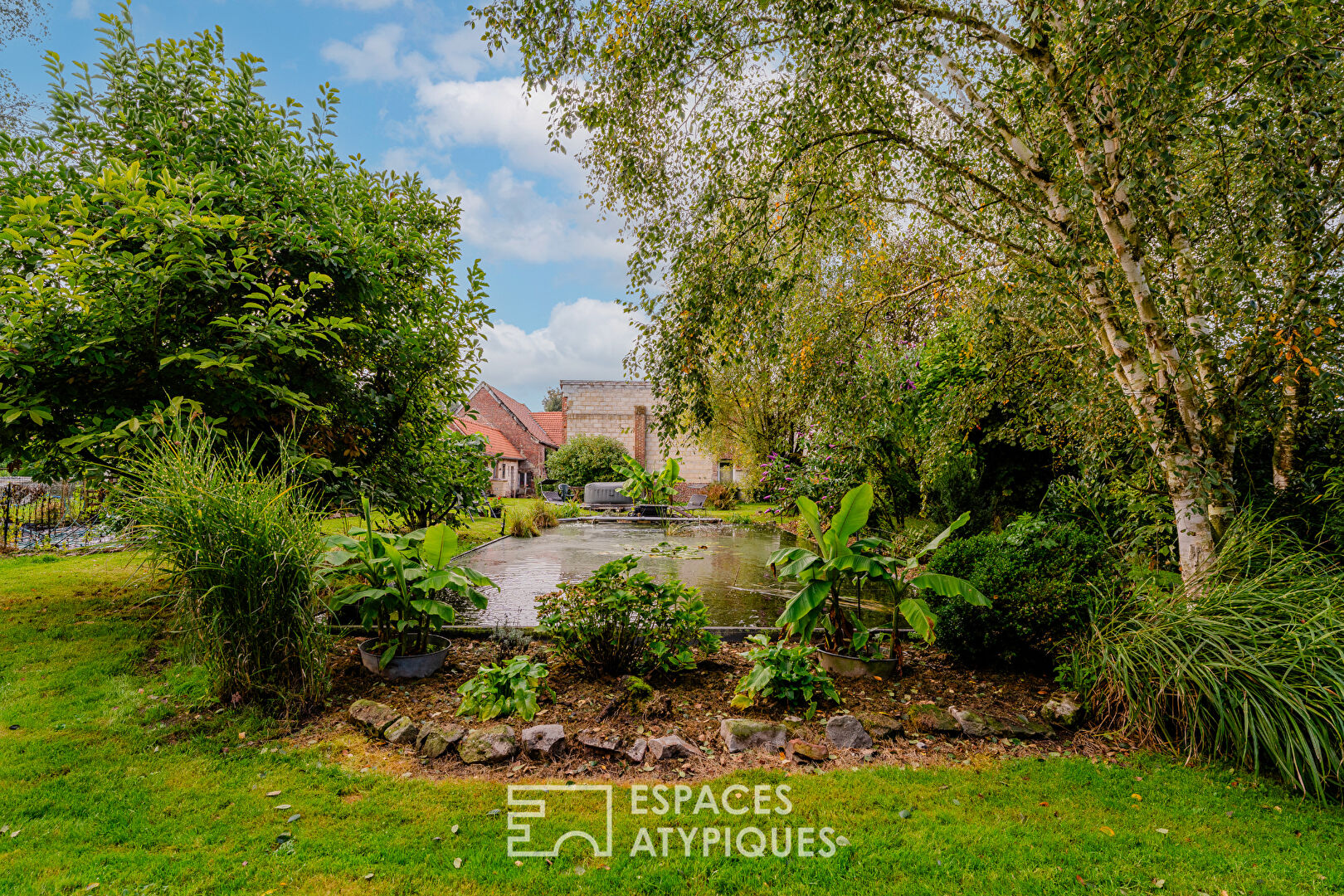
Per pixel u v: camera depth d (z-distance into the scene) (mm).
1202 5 3119
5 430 4875
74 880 2068
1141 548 5555
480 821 2514
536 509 16016
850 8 4016
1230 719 3111
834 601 4539
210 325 4957
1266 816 2658
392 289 6473
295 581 3564
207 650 3479
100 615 5215
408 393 6859
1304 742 2865
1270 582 3703
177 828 2418
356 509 6152
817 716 3643
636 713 3564
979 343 6246
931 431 7648
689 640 4352
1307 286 3766
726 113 5219
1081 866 2277
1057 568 4273
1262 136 3354
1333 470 4773
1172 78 3230
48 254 4688
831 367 5965
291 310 4914
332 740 3225
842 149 5164
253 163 5691
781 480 14664
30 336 4492
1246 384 4375
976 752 3270
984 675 4379
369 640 4480
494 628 5125
